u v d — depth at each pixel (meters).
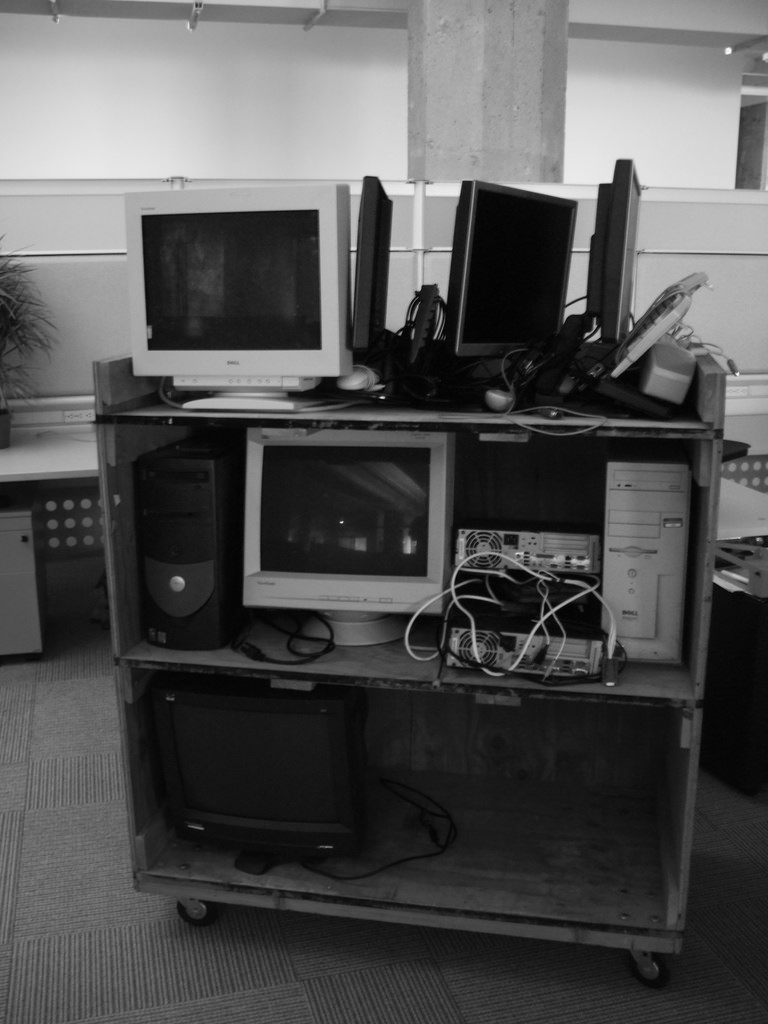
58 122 6.63
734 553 2.38
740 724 2.25
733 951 1.74
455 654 1.61
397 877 1.74
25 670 3.06
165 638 1.70
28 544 3.00
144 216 1.58
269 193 1.52
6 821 2.19
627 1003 1.61
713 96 7.82
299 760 1.72
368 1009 1.60
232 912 1.86
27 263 3.25
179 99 6.76
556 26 4.41
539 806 2.00
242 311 1.58
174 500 1.63
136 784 1.76
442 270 3.27
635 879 1.73
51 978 1.67
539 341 2.03
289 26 6.79
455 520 1.90
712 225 3.60
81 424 3.46
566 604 1.60
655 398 1.49
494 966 1.71
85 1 5.79
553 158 4.54
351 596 1.68
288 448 1.69
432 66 4.32
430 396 1.64
